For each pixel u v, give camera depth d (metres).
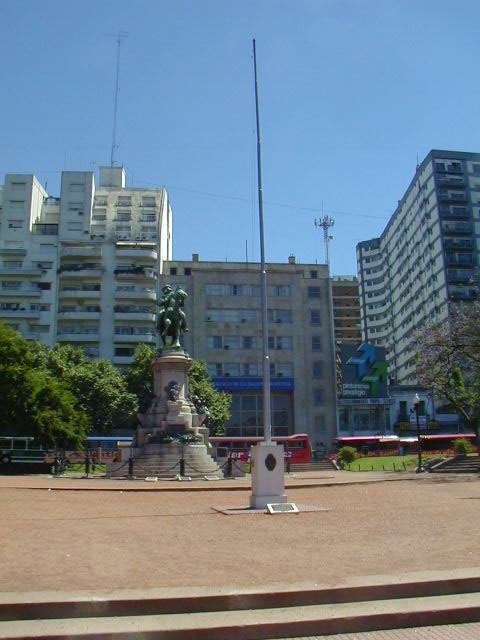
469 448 47.94
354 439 76.31
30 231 92.38
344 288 121.94
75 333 87.25
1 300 88.44
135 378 71.06
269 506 16.52
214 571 8.88
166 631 6.71
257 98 23.78
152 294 88.06
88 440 63.59
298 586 7.86
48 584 8.13
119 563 9.48
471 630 7.05
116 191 100.44
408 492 22.95
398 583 7.92
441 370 42.81
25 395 47.62
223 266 92.12
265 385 19.30
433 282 106.38
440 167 108.19
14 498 21.44
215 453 39.44
